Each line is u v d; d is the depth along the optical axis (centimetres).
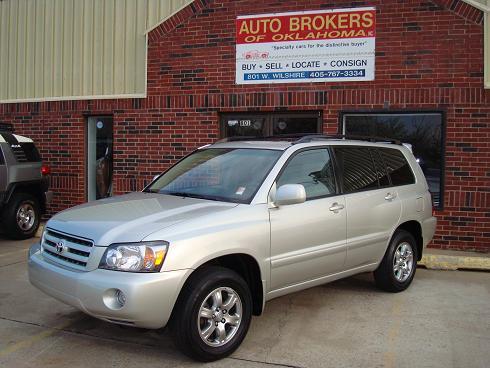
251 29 899
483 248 812
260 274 454
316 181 524
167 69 952
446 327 506
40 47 1054
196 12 930
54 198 1045
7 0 1076
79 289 400
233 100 913
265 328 499
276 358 431
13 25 1075
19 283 641
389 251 600
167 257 392
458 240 824
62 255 432
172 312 405
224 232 426
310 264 498
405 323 517
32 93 1062
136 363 419
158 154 962
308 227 493
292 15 878
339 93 862
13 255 791
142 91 980
